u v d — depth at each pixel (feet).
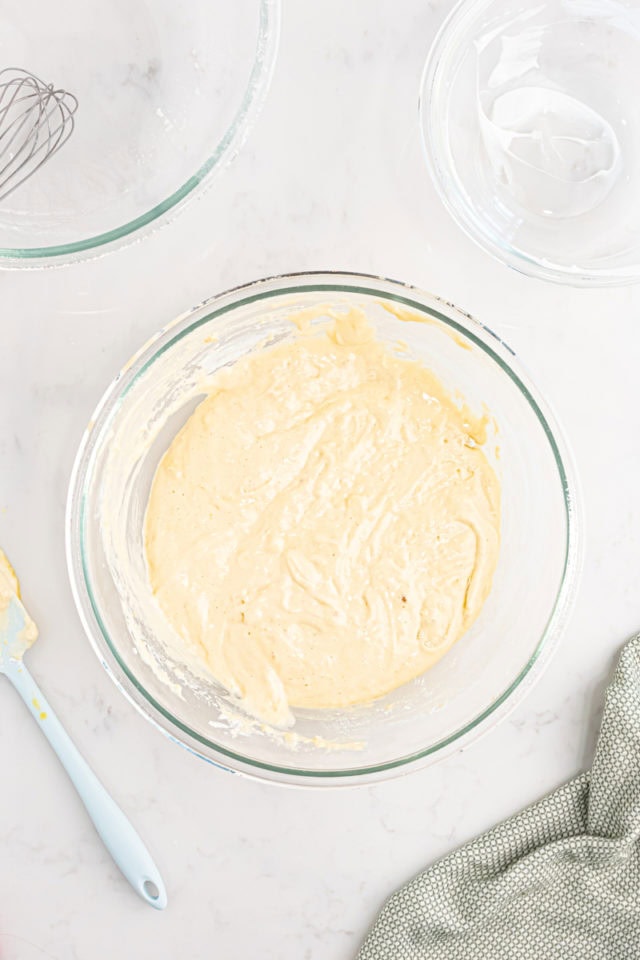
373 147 2.55
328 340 2.56
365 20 2.54
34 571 2.58
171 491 2.54
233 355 2.56
